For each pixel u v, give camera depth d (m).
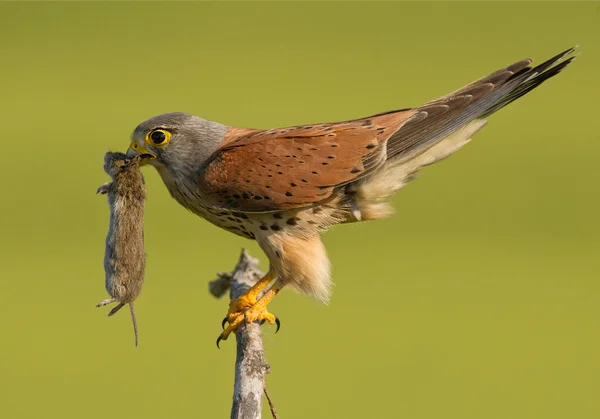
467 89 11.65
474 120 11.60
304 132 11.29
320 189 11.07
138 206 9.83
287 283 11.30
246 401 9.09
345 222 11.59
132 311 9.86
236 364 9.61
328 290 11.34
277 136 11.31
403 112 11.59
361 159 11.15
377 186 11.32
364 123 11.41
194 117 11.59
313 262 11.23
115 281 9.77
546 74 11.37
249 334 10.34
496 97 11.48
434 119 11.44
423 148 11.40
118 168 9.80
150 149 11.44
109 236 9.80
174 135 11.38
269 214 11.20
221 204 11.27
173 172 11.50
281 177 11.09
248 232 11.50
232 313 11.14
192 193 11.52
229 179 11.18
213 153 11.44
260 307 11.08
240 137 11.55
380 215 11.56
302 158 11.13
